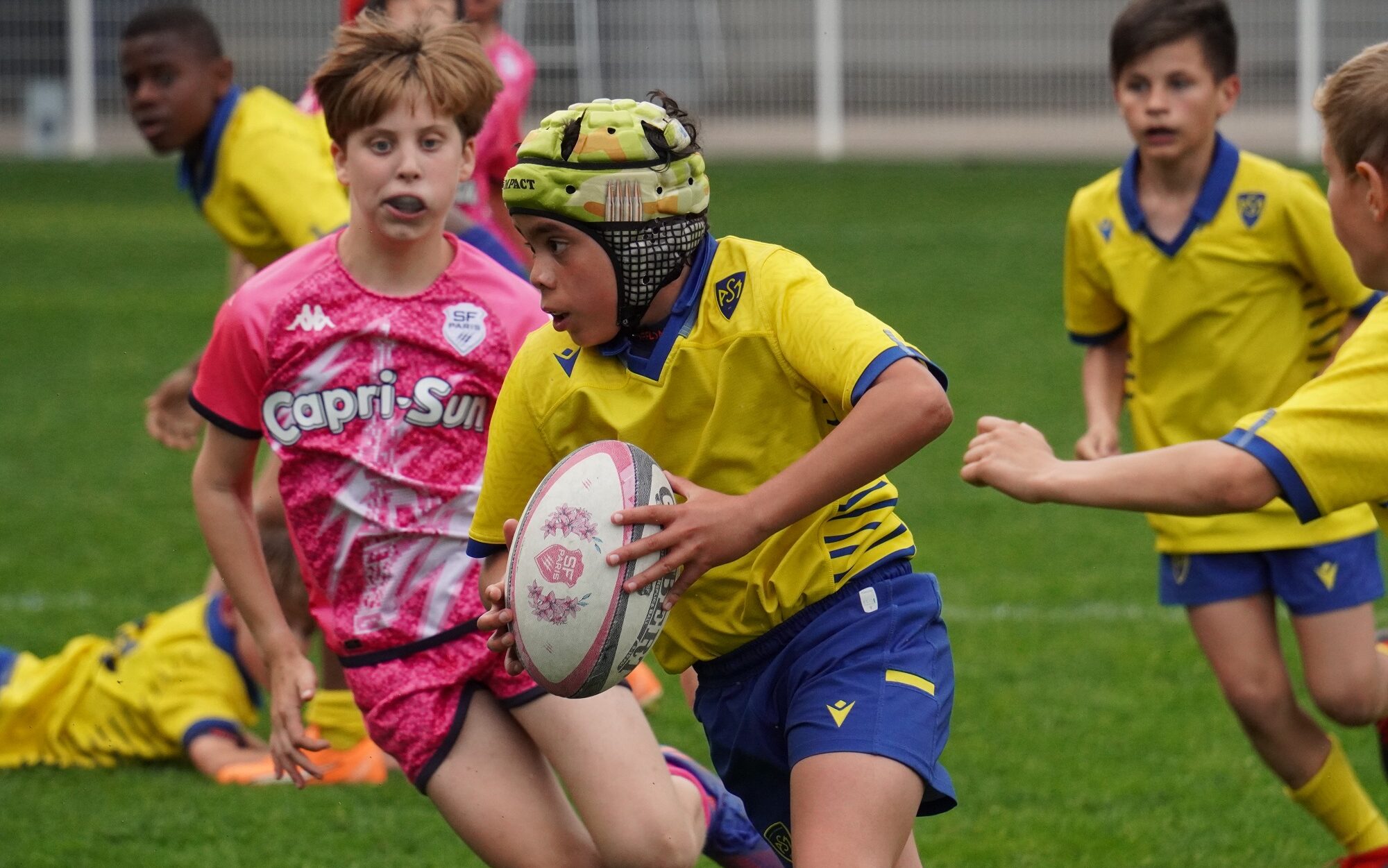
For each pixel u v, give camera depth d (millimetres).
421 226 13945
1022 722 20344
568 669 11211
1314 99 11516
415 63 13828
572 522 11156
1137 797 18078
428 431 14188
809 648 11938
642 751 13516
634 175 11094
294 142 19547
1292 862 16484
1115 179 18375
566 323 11500
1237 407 18078
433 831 17281
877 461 10836
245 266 23016
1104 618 24578
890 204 65375
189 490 32562
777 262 11570
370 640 14117
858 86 81438
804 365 11273
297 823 17500
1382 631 17359
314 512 14297
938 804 12070
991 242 57500
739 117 82188
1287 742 16688
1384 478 10664
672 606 11281
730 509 10938
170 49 19484
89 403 39500
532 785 13602
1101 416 18359
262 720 21719
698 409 11688
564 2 77875
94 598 25438
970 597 25531
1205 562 16984
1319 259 17453
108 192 71188
